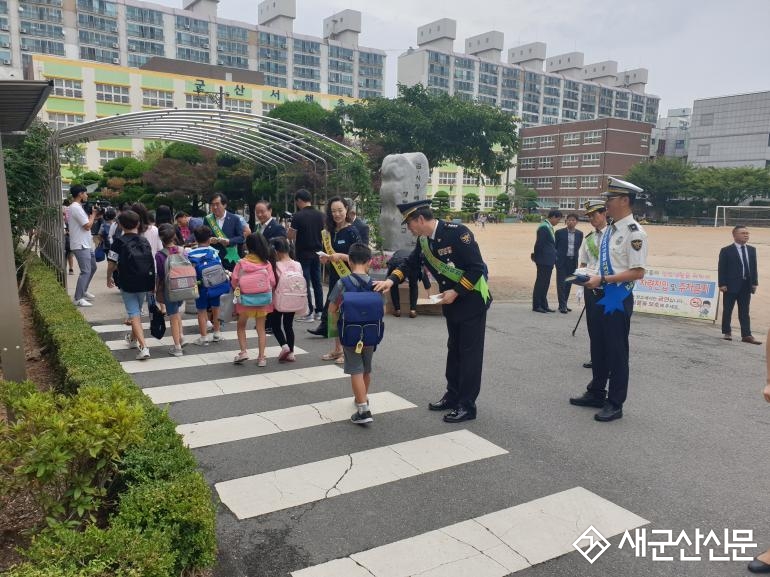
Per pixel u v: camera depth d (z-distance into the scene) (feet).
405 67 329.93
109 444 8.85
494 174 75.87
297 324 27.76
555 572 9.59
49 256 37.29
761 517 11.43
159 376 19.54
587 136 284.61
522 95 358.23
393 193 38.86
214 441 14.44
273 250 20.57
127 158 111.86
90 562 7.36
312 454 13.79
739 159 276.62
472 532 10.68
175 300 21.35
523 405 17.57
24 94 16.44
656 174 234.79
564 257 33.30
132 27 248.32
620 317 16.22
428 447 14.30
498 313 33.24
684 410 17.54
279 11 299.38
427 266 16.15
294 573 9.40
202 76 194.70
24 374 14.15
